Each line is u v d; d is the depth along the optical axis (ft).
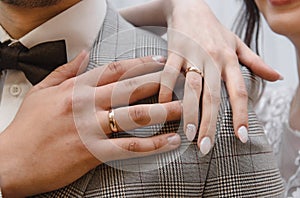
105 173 2.03
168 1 2.60
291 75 3.97
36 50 2.18
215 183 2.10
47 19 2.20
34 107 2.11
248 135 2.16
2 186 2.06
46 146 2.04
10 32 2.26
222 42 2.34
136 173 2.02
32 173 2.05
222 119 2.14
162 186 2.02
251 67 2.35
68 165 2.02
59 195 2.06
